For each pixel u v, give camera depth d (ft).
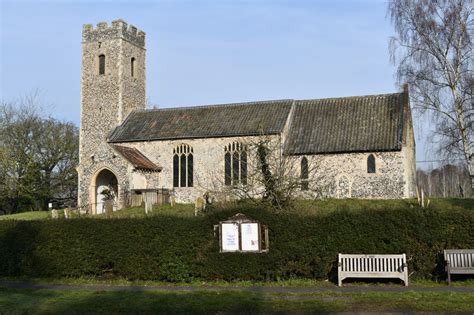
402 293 51.55
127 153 138.51
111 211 113.50
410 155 137.49
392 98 137.18
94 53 161.38
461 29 121.80
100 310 46.19
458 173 178.91
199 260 62.69
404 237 60.18
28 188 190.29
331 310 44.50
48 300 51.01
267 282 61.00
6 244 69.56
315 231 61.62
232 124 139.64
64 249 66.95
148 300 49.52
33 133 197.88
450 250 58.54
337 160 126.11
